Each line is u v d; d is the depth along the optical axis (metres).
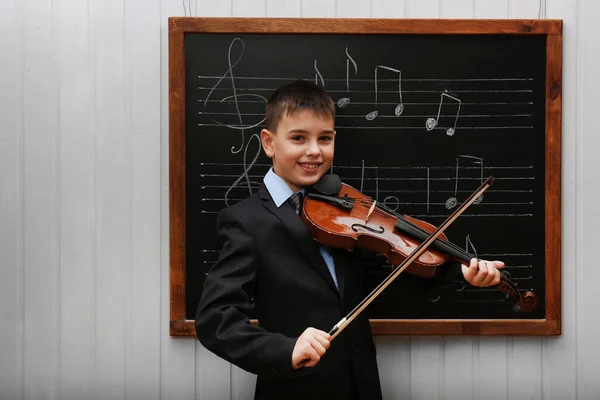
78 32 1.82
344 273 1.51
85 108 1.82
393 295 1.72
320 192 1.55
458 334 1.80
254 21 1.77
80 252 1.84
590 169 1.82
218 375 1.84
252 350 1.29
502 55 1.79
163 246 1.83
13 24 1.81
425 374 1.83
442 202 1.80
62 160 1.83
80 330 1.84
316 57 1.78
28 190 1.83
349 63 1.79
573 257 1.83
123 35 1.82
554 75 1.78
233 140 1.79
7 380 1.84
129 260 1.84
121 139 1.82
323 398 1.45
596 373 1.83
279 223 1.47
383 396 1.83
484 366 1.83
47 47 1.82
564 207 1.82
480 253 1.81
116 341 1.84
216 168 1.79
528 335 1.82
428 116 1.79
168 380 1.84
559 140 1.79
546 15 1.81
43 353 1.84
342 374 1.46
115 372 1.84
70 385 1.84
